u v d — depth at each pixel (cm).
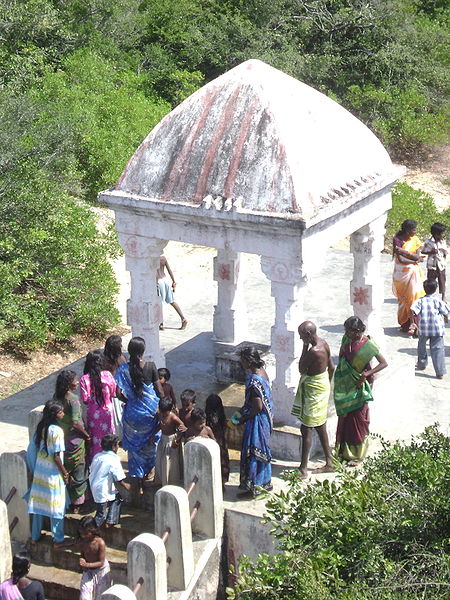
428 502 759
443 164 2572
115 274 1647
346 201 950
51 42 2419
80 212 1567
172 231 977
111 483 868
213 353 1181
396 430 1056
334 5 2812
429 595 691
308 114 975
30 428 945
